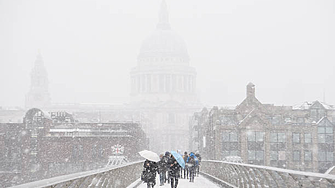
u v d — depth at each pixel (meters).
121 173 26.11
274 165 95.31
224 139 95.62
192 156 36.25
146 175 22.77
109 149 114.31
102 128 120.38
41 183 10.66
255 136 95.50
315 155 96.75
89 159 113.31
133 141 116.94
